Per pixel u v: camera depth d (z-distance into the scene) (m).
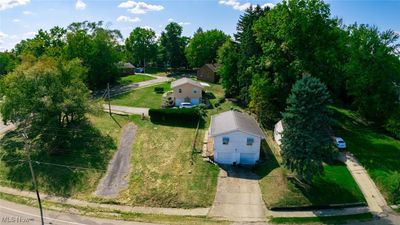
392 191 31.23
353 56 47.41
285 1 42.44
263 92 45.31
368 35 46.84
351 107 57.44
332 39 43.12
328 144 30.25
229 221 27.61
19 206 30.27
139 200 30.61
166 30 109.56
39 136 41.97
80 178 34.22
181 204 29.92
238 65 55.09
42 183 33.78
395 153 38.75
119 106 57.91
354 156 38.00
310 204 29.42
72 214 28.92
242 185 32.56
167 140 42.69
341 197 30.41
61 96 41.31
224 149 36.16
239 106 56.19
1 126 49.56
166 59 113.56
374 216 28.45
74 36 71.94
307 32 42.62
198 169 35.19
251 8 57.59
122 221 27.80
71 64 48.34
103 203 30.47
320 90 29.50
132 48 112.50
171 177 33.75
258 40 47.34
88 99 45.78
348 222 27.62
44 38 79.06
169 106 57.00
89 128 45.91
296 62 42.03
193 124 48.47
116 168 36.00
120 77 88.94
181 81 61.59
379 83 46.94
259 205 29.72
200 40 101.75
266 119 47.00
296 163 30.41
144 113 53.59
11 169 36.50
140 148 40.47
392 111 46.25
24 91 40.72
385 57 45.94
